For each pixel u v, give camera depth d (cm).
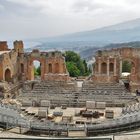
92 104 5972
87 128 4478
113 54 7912
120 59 7869
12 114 4984
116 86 7231
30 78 8194
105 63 7806
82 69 11369
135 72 7781
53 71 8006
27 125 4622
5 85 7106
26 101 6212
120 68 7906
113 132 4547
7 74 7888
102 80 7756
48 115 5294
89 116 5303
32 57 8112
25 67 8188
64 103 6153
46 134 4469
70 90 7000
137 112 4912
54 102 6197
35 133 4481
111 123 4597
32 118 5128
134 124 4694
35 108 5959
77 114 5428
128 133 4494
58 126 4519
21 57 8238
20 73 8306
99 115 5422
